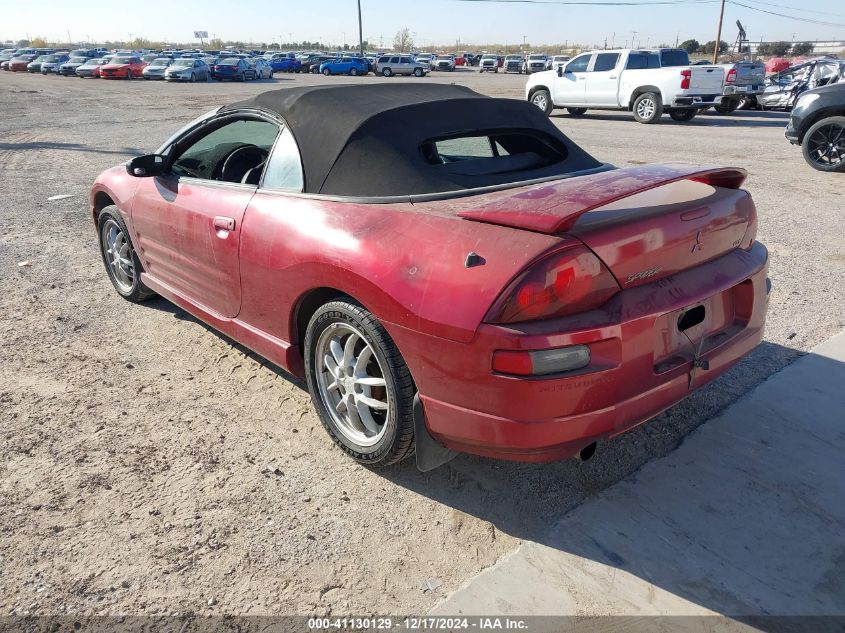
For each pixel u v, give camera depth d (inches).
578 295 89.5
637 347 93.4
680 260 101.1
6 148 530.6
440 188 115.3
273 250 121.7
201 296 153.6
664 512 106.2
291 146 128.0
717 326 111.3
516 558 97.6
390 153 118.3
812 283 201.9
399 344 100.7
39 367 157.9
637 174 104.3
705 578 93.3
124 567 96.5
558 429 90.4
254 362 160.2
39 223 292.4
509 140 136.3
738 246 115.0
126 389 147.7
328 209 116.0
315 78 1847.9
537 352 87.1
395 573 95.4
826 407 134.0
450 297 92.6
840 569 94.4
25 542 101.2
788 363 151.9
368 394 114.1
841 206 299.0
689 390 104.0
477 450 98.2
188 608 89.6
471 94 144.7
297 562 97.5
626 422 95.4
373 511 108.3
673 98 655.8
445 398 96.9
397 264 100.0
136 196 169.6
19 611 89.0
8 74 1977.1
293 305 121.6
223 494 112.3
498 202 99.4
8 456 122.6
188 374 154.8
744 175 113.3
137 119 735.7
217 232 137.3
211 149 153.8
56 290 209.8
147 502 110.3
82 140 572.4
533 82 794.2
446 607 89.4
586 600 90.0
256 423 134.2
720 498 109.0
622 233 93.0
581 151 141.9
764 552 97.7
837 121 370.3
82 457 122.5
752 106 820.6
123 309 194.4
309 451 124.9
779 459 118.6
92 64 1791.3
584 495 111.1
